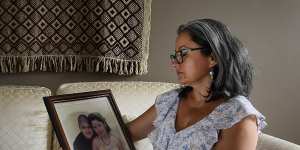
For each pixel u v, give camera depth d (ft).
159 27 6.21
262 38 6.34
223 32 3.49
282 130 6.60
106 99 4.16
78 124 3.74
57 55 5.91
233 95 3.60
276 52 6.39
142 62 6.03
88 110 3.91
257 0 6.25
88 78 6.19
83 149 3.64
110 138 3.92
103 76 6.21
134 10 5.87
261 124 3.55
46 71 6.03
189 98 3.93
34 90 5.27
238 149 3.36
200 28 3.44
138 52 5.97
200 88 3.68
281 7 6.29
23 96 5.15
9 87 5.25
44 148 5.15
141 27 5.93
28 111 5.08
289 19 6.32
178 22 6.23
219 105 3.59
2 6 5.63
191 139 3.58
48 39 5.84
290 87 6.49
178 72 3.61
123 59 5.96
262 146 4.42
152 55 6.27
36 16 5.73
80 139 3.67
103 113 4.02
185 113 3.84
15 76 6.01
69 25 5.86
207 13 6.24
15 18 5.67
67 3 5.81
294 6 6.30
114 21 5.84
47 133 5.22
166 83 5.74
